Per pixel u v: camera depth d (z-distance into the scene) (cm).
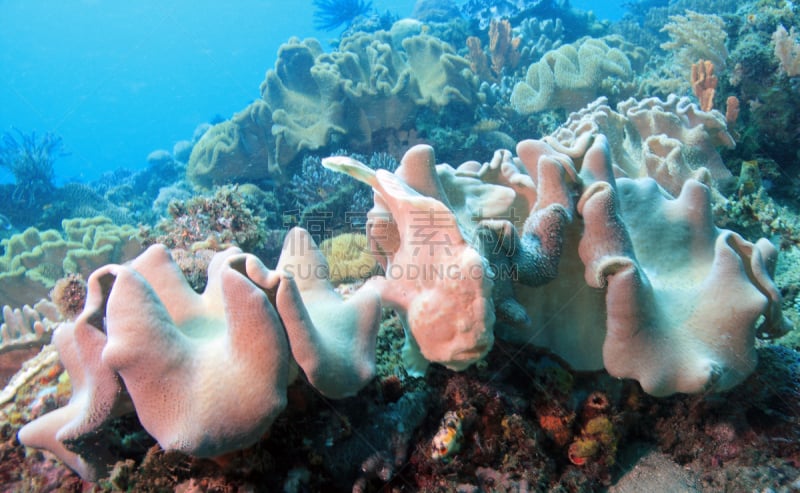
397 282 57
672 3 399
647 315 55
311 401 55
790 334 85
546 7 351
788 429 66
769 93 137
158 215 322
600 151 64
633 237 67
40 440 51
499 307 58
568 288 64
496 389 62
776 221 111
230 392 44
